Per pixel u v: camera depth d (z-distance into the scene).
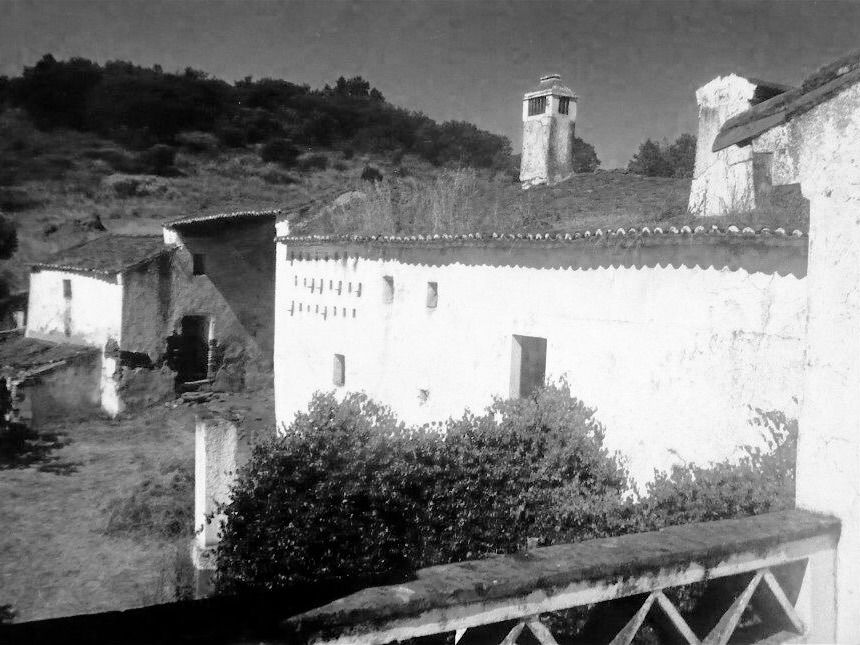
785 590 3.51
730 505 6.22
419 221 16.41
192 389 22.25
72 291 21.97
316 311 16.61
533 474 9.12
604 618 3.97
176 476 14.92
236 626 2.33
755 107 3.90
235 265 23.17
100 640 2.23
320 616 2.38
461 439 9.15
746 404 8.12
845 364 3.42
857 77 3.30
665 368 9.04
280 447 8.40
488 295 11.92
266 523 8.07
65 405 20.09
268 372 23.88
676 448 8.84
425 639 3.96
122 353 20.77
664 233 8.80
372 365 14.68
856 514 3.38
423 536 8.20
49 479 15.18
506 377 11.50
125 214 28.31
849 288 3.39
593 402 9.96
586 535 8.11
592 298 10.10
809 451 3.57
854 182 3.35
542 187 18.22
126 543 12.09
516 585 2.69
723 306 8.41
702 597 4.17
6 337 22.95
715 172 12.05
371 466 8.27
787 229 7.80
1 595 10.12
